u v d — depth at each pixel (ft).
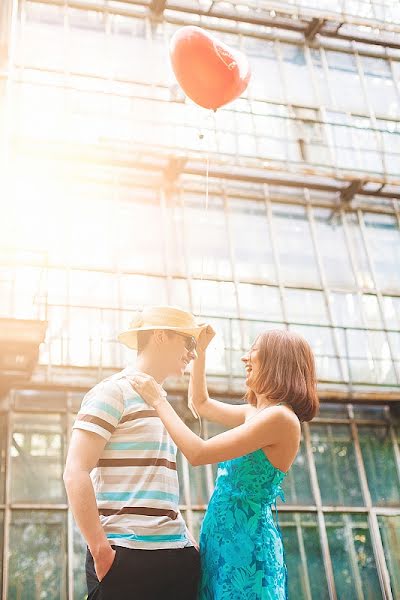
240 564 8.27
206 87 16.57
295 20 39.65
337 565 28.04
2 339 24.48
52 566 25.07
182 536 8.21
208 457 8.09
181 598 7.98
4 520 25.30
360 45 40.96
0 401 27.22
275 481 8.79
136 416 8.10
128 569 7.48
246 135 36.27
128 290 31.12
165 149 33.32
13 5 33.22
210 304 31.99
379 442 31.35
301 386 9.02
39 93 33.53
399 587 28.27
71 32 35.32
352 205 36.70
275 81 38.24
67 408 27.81
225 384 30.27
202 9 37.88
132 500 7.82
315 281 34.24
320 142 37.50
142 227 32.68
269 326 32.42
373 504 29.76
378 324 34.19
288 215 35.40
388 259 35.99
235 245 33.76
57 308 29.71
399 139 39.22
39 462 26.58
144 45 36.35
